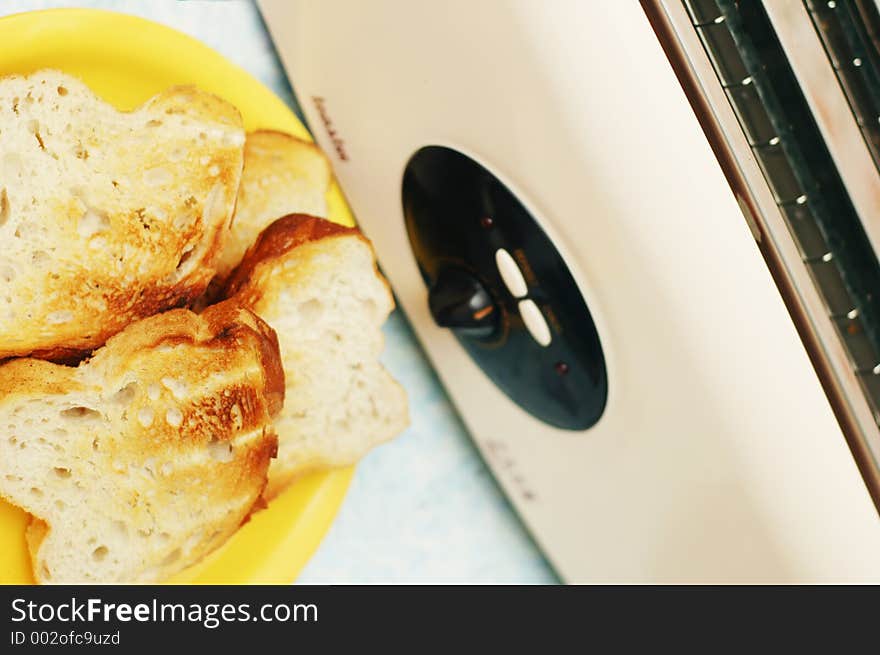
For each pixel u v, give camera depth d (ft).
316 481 2.19
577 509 2.13
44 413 1.99
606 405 1.94
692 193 1.74
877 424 1.77
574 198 1.81
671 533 1.95
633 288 1.80
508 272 1.97
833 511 1.79
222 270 2.18
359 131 2.11
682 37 1.73
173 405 2.02
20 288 1.97
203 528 2.04
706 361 1.77
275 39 2.22
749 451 1.79
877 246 1.73
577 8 1.73
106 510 2.02
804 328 1.74
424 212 2.08
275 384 2.07
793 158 1.77
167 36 2.08
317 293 2.16
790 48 1.72
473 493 2.41
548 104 1.77
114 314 2.03
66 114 1.98
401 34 1.89
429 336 2.29
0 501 2.02
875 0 1.72
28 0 2.14
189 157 2.04
